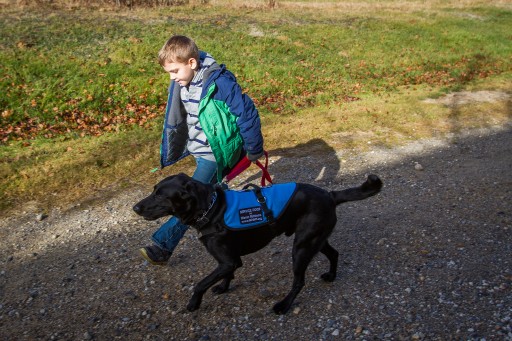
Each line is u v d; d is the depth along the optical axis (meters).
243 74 10.66
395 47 13.84
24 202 5.29
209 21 13.86
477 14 19.03
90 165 6.14
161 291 3.76
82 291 3.80
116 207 5.25
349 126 7.88
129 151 6.63
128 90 9.18
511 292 3.51
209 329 3.30
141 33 11.88
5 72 8.88
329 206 3.40
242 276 3.92
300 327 3.28
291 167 6.33
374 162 6.54
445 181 5.87
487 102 9.66
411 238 4.45
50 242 4.57
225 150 3.62
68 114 8.20
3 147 6.73
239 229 3.23
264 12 16.08
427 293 3.57
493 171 6.18
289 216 3.36
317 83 10.78
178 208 3.15
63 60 9.71
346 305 3.49
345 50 13.12
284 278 3.87
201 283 3.35
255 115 3.49
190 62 3.43
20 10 12.77
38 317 3.49
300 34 13.70
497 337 3.03
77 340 3.24
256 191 3.36
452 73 12.23
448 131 7.90
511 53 14.51
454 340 3.04
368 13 17.56
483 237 4.40
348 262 4.09
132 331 3.32
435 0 21.94
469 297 3.48
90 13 13.34
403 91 10.56
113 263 4.20
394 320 3.28
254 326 3.31
